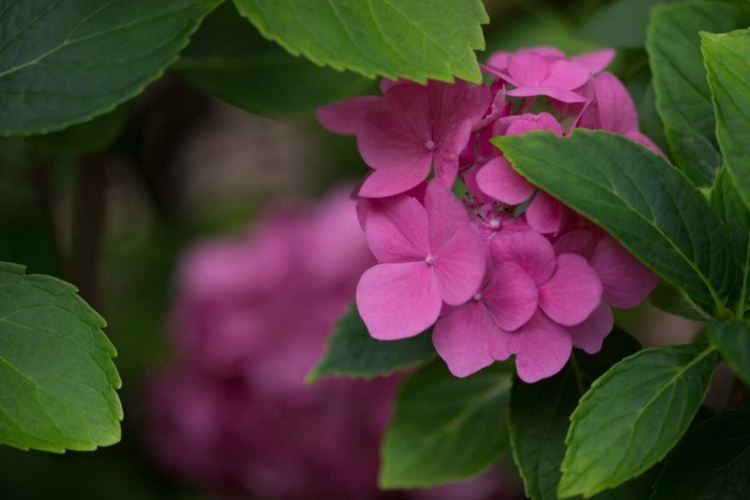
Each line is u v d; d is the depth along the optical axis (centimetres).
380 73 99
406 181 100
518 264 98
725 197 100
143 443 165
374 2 100
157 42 99
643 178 98
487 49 139
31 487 142
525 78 102
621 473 96
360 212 101
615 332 104
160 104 190
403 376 145
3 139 124
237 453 154
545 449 103
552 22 133
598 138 98
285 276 151
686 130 106
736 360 95
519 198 98
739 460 100
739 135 97
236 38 117
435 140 101
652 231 97
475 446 118
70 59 99
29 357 98
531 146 98
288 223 156
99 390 98
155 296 191
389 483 118
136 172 197
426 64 99
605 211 97
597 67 106
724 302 98
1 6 99
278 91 117
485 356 99
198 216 209
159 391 160
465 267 98
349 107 104
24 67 99
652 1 116
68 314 99
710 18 108
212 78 117
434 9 100
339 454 148
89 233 129
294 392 146
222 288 153
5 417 97
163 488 163
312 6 99
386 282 100
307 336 148
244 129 226
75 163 128
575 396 103
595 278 98
